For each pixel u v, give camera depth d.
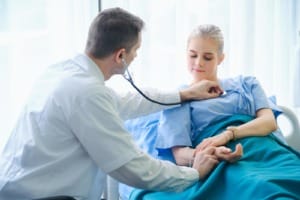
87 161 1.46
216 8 2.37
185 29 2.31
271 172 1.44
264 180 1.34
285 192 1.29
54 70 1.56
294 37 2.52
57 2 2.07
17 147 1.49
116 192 1.89
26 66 2.05
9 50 2.00
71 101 1.39
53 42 2.09
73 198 1.38
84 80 1.43
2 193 1.46
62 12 2.08
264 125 1.70
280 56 2.53
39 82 1.56
